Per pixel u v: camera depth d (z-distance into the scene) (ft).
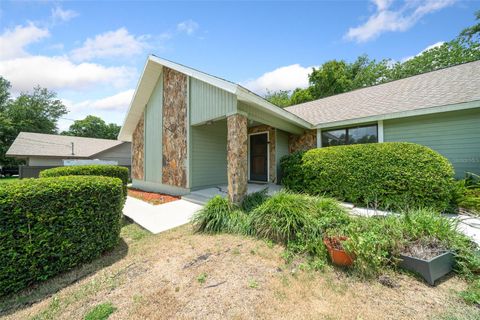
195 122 20.18
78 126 106.22
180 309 6.07
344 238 8.63
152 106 27.30
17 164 72.95
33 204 7.41
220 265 8.43
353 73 73.46
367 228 9.29
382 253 7.72
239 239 10.91
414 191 13.47
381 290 6.89
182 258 9.06
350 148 16.37
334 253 8.21
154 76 25.71
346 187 16.05
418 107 17.22
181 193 22.30
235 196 14.84
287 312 5.95
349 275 7.68
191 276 7.70
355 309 6.07
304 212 10.43
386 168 14.44
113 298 6.63
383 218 10.21
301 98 69.51
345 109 23.81
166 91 24.50
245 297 6.54
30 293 7.02
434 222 9.03
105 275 7.98
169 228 12.94
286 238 10.19
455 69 22.47
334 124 21.16
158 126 26.02
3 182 7.77
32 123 81.41
